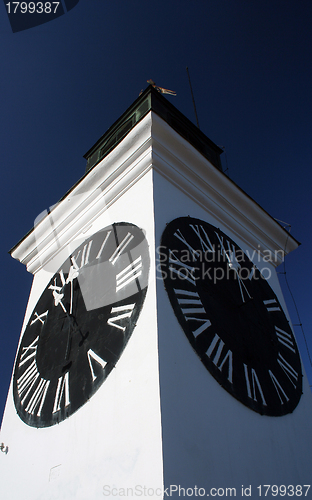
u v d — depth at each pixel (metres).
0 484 4.62
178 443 3.21
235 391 4.35
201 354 4.20
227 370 4.45
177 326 4.19
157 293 4.30
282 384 5.43
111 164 7.08
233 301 5.71
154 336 3.87
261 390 4.84
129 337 4.21
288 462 4.41
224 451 3.61
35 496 4.02
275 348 5.92
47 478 4.04
